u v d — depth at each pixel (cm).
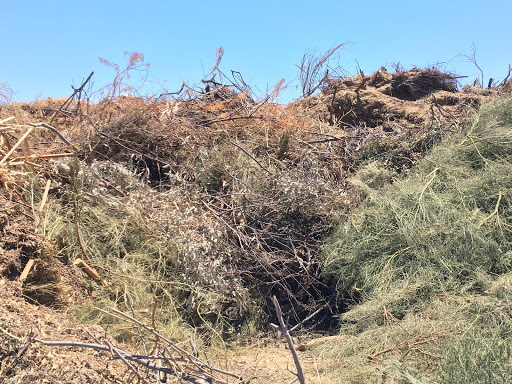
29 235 390
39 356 295
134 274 442
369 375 353
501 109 564
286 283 496
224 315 457
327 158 613
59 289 387
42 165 497
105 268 437
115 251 459
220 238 478
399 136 636
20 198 434
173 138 582
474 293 417
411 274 446
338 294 484
